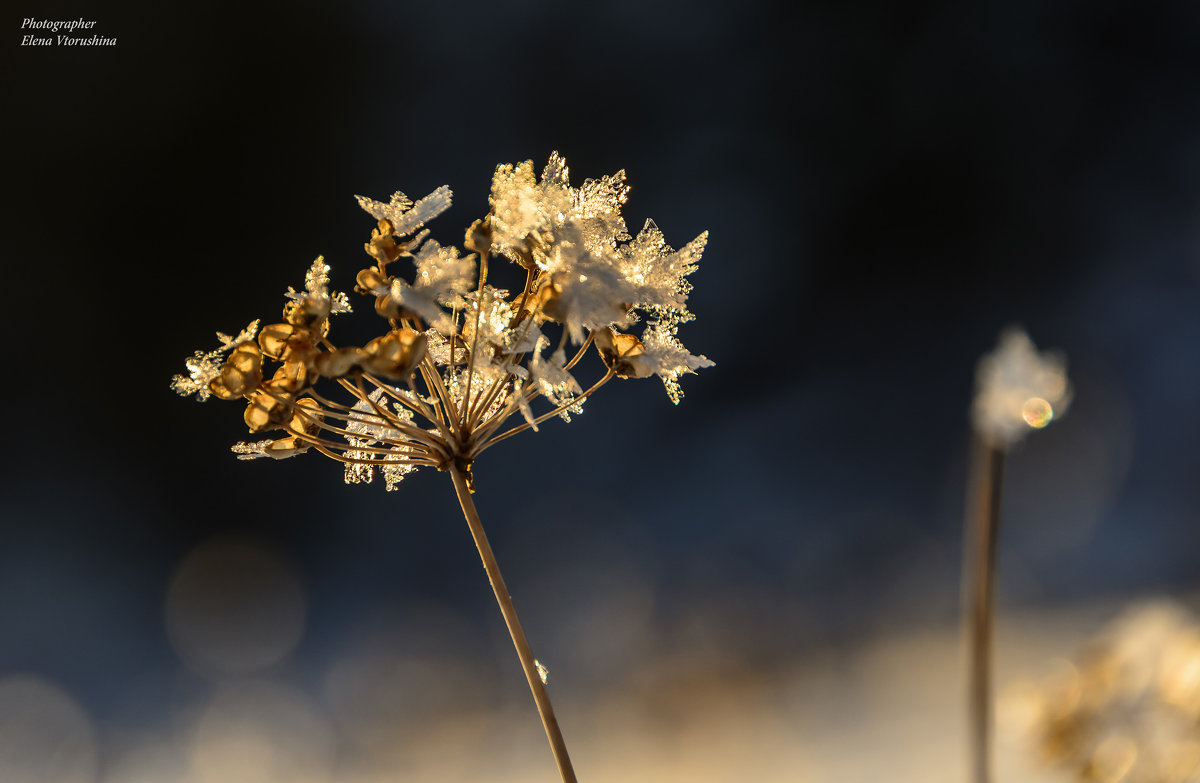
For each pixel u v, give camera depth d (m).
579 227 0.40
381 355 0.40
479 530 0.40
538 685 0.39
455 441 0.40
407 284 0.40
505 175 0.40
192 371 0.40
